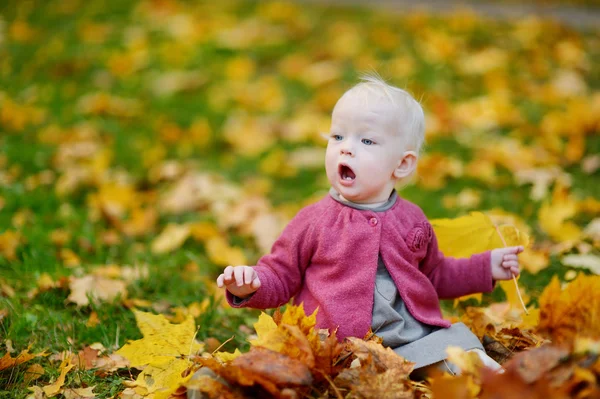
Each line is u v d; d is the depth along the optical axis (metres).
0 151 4.89
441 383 1.86
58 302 3.07
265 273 2.41
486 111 5.62
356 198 2.47
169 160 5.09
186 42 7.55
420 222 2.54
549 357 1.88
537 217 4.07
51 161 4.84
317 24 8.24
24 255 3.37
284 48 7.52
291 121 5.80
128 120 5.80
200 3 9.07
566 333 2.32
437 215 4.05
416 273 2.43
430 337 2.32
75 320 2.84
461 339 2.31
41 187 4.41
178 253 3.70
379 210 2.48
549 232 3.68
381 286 2.38
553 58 7.04
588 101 5.76
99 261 3.56
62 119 5.66
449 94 6.19
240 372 1.94
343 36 7.66
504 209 4.16
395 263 2.40
